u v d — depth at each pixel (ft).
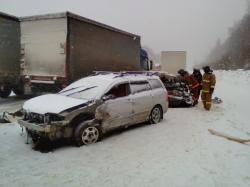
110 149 21.07
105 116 23.03
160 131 26.66
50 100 22.26
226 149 21.89
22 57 40.65
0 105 38.50
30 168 17.35
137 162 18.69
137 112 26.68
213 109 41.04
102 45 44.01
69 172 16.90
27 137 22.15
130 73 28.66
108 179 16.12
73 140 21.54
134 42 56.54
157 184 15.66
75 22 37.70
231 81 111.24
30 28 39.58
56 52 37.60
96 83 24.68
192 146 22.31
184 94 43.21
